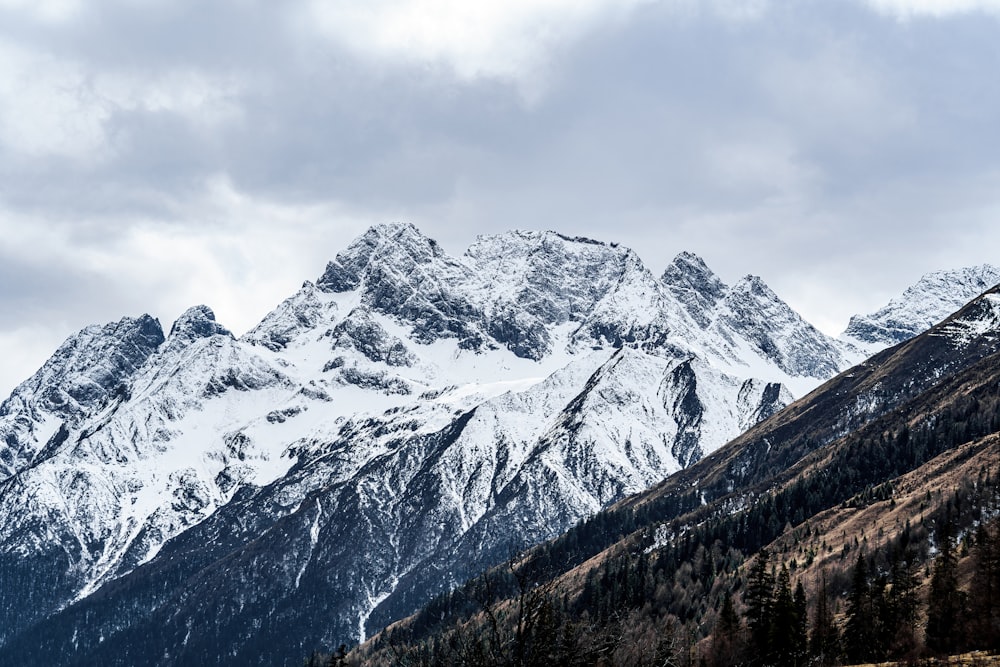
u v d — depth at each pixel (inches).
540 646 6156.5
